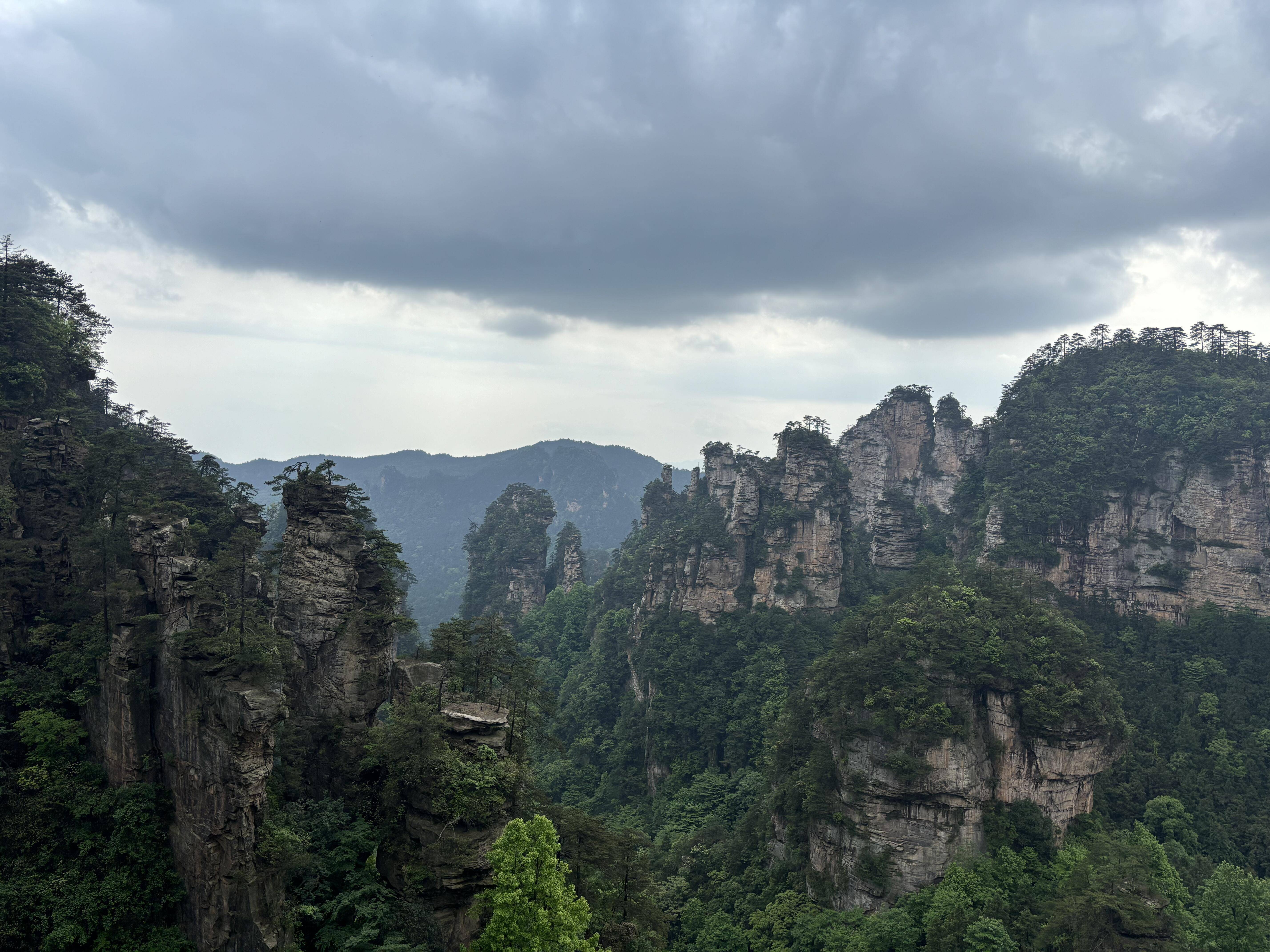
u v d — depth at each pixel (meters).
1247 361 139.50
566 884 54.53
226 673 48.22
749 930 81.50
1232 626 113.44
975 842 78.69
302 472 64.69
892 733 79.50
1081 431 142.50
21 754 52.16
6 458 62.97
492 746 57.12
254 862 46.66
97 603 56.16
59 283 85.06
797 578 146.38
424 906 49.81
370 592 65.50
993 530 139.12
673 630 146.62
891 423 195.38
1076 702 80.75
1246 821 90.44
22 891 46.56
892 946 71.56
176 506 67.69
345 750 60.34
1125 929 64.06
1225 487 119.06
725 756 125.25
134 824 48.84
